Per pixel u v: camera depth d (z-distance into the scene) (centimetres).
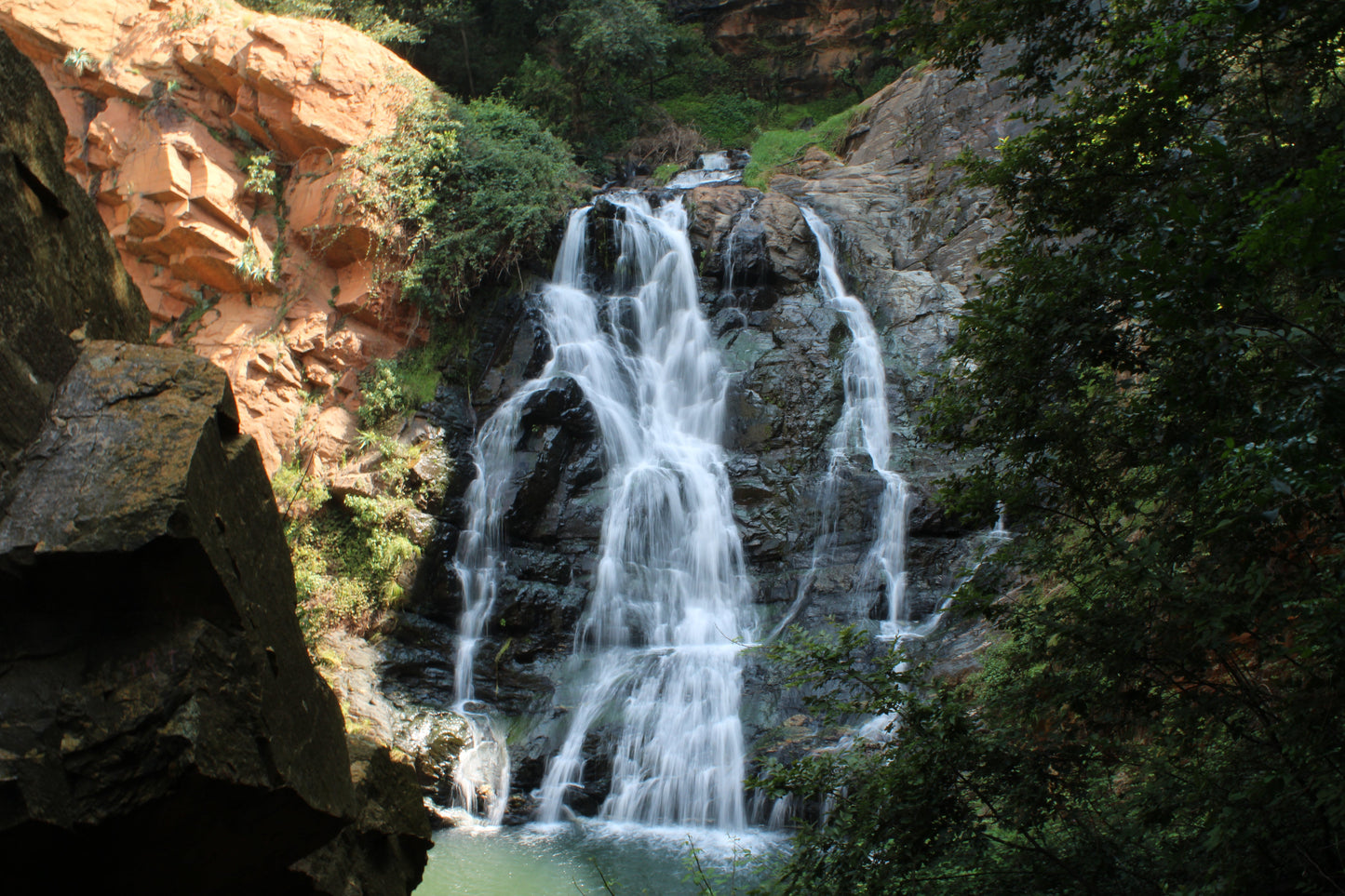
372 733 1151
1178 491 426
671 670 1271
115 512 216
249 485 259
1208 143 377
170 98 1557
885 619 1323
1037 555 490
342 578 1367
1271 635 363
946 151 1973
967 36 524
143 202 1498
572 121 2367
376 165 1588
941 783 446
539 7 2408
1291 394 317
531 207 1689
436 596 1404
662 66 2528
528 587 1407
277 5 1816
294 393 1518
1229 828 377
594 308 1773
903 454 1523
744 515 1490
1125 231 443
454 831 1065
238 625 238
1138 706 420
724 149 2562
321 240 1590
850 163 2166
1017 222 498
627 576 1448
